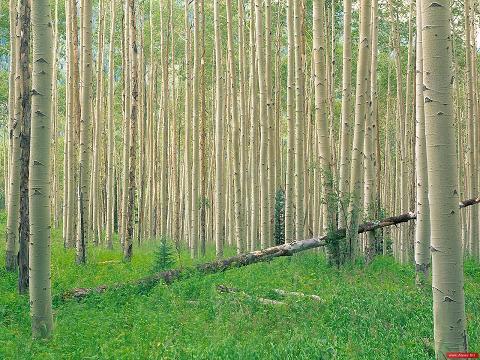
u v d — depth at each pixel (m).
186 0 23.19
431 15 5.96
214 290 10.71
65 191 23.12
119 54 36.94
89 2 16.33
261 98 18.97
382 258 19.20
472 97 21.53
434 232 6.00
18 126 14.47
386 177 27.62
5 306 10.05
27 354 7.09
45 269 8.30
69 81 22.91
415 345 7.02
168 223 32.84
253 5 22.70
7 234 14.63
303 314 9.26
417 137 12.88
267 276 13.34
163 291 10.95
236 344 7.16
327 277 13.24
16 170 14.55
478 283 15.25
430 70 5.98
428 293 11.35
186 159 24.50
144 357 6.88
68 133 22.81
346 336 7.87
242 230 19.78
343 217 15.31
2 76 36.16
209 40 32.91
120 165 38.97
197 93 21.45
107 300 10.49
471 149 21.59
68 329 8.39
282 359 6.62
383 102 35.25
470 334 7.61
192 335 7.89
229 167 26.86
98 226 27.47
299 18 17.12
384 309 9.11
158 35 31.78
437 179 5.96
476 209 22.03
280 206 22.67
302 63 17.23
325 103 15.42
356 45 30.28
